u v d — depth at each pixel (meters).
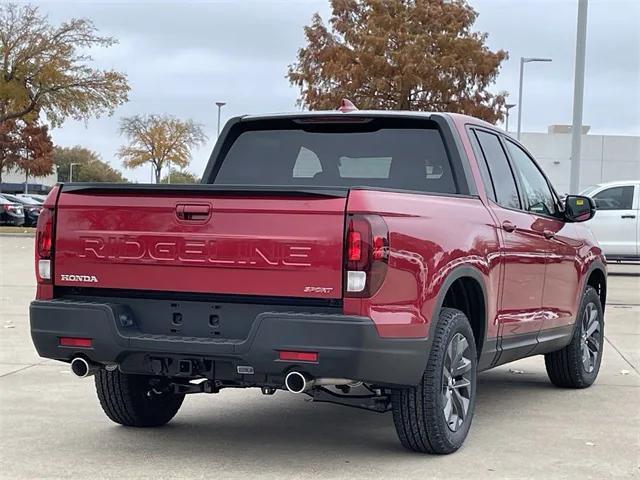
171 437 6.21
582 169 49.59
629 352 10.26
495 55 37.81
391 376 5.11
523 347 6.83
